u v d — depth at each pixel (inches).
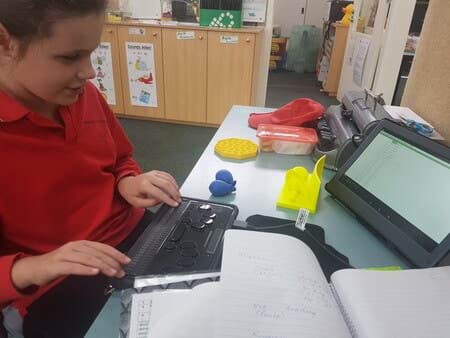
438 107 41.3
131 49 119.0
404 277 19.8
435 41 43.2
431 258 22.1
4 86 24.5
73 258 20.1
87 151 30.8
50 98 22.8
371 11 125.2
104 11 21.0
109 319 19.1
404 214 25.5
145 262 21.1
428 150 26.2
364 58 126.9
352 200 29.7
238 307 15.9
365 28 131.2
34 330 26.0
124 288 19.6
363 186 29.6
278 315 15.7
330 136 40.5
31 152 26.2
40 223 27.5
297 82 204.1
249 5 115.2
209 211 27.3
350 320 17.1
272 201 32.1
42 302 27.0
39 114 26.5
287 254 19.5
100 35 21.4
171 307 17.3
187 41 113.9
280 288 17.1
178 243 23.1
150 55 118.8
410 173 26.6
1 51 19.9
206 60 115.6
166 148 108.2
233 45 111.3
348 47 152.1
